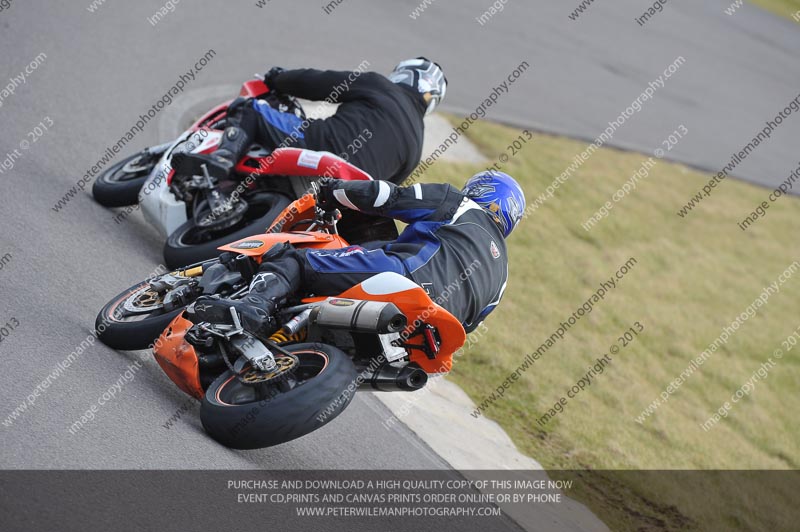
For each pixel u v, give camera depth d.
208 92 37.03
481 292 17.19
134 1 44.03
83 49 35.84
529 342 31.20
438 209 17.25
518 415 26.48
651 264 43.59
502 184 18.33
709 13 107.00
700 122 69.50
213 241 21.09
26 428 13.09
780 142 73.25
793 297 47.28
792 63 96.56
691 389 33.97
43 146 26.62
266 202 22.08
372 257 16.33
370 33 53.72
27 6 37.78
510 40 66.00
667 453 28.20
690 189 56.28
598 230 44.34
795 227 57.97
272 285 15.97
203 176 21.98
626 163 55.00
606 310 36.81
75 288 19.34
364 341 16.23
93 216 23.88
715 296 43.50
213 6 47.88
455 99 50.38
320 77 23.88
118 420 14.51
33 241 20.59
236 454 15.52
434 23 62.06
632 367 33.31
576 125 56.41
